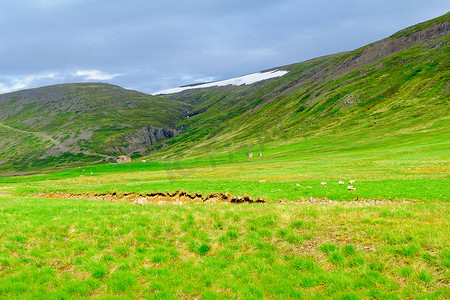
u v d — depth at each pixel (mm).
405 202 24016
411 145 74125
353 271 9891
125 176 75125
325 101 196875
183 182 42312
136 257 12125
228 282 9883
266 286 9555
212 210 17891
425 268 9414
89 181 64688
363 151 79438
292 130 167125
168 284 10094
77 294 9820
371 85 188125
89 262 11711
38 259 12398
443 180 29562
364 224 13484
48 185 57969
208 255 12219
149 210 19141
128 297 9477
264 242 12578
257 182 38031
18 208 21578
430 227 12289
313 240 12484
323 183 33719
